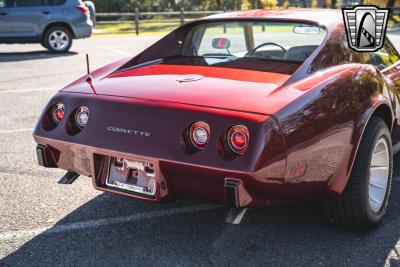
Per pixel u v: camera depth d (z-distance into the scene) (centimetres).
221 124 261
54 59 1219
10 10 1304
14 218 345
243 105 269
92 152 294
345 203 305
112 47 1505
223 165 257
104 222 339
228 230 326
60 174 434
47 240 313
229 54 378
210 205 366
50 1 1341
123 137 285
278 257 292
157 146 274
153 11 4172
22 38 1326
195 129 269
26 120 623
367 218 311
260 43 363
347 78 304
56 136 309
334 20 353
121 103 292
